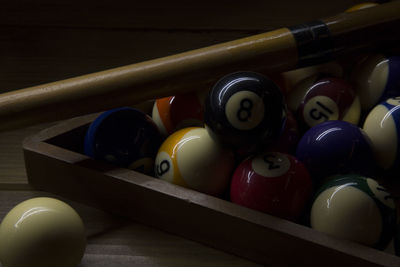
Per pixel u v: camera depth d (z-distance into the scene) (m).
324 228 0.51
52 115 0.57
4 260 0.50
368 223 0.50
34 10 0.92
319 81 0.61
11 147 0.67
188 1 0.96
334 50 0.62
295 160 0.55
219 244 0.54
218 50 0.60
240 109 0.53
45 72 0.78
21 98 0.57
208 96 0.55
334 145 0.56
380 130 0.58
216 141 0.56
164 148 0.57
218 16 0.91
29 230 0.49
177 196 0.54
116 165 0.58
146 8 0.94
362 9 0.64
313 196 0.53
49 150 0.59
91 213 0.59
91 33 0.87
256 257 0.53
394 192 0.60
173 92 0.60
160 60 0.59
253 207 0.53
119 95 0.58
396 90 0.62
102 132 0.58
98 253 0.55
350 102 0.60
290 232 0.51
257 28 0.87
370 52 0.65
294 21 0.88
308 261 0.51
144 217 0.57
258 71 0.61
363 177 0.52
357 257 0.49
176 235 0.56
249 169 0.54
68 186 0.59
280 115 0.54
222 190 0.57
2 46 0.83
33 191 0.61
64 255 0.50
